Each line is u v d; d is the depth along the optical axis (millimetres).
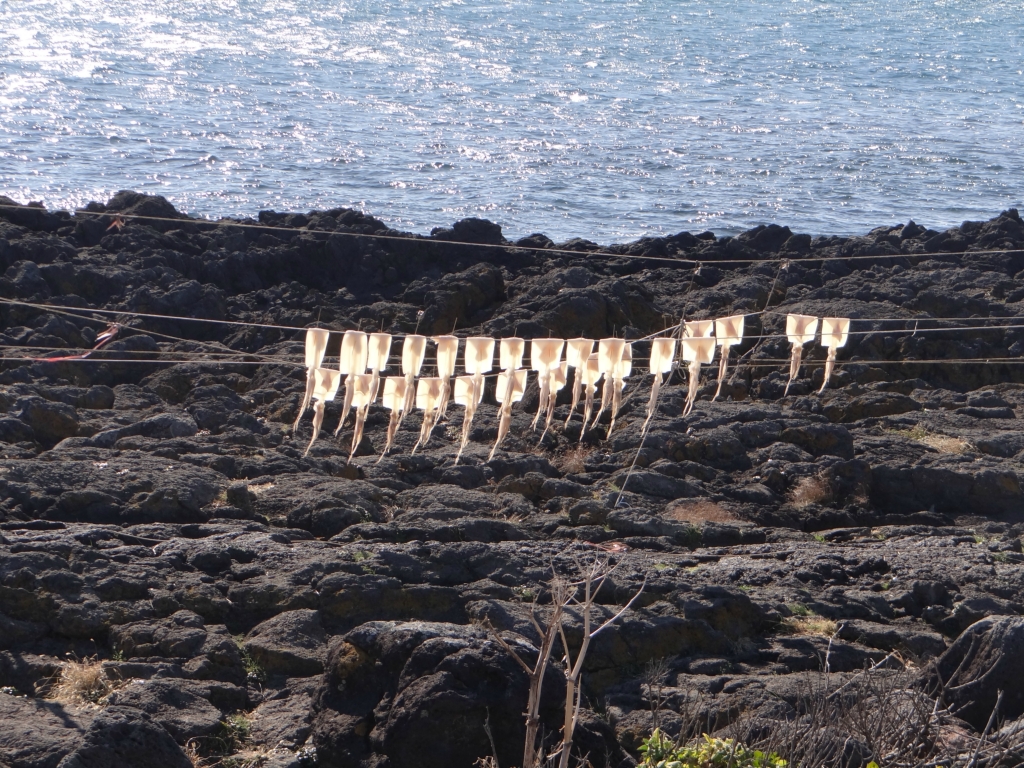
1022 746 40250
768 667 55125
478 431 91125
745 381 106938
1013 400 104062
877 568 67688
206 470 77938
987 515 82500
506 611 55938
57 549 61188
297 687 52688
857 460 84375
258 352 108562
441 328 116875
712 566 66625
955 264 137250
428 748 43125
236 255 127500
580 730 44062
